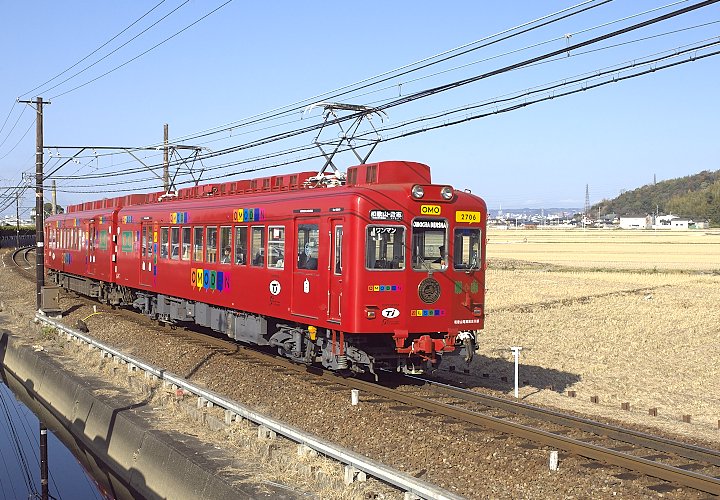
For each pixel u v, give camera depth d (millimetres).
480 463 9023
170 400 13023
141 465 11297
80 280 30531
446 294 13422
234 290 16766
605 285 42500
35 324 24562
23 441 16500
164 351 17875
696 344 22469
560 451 9516
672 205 196125
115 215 25172
